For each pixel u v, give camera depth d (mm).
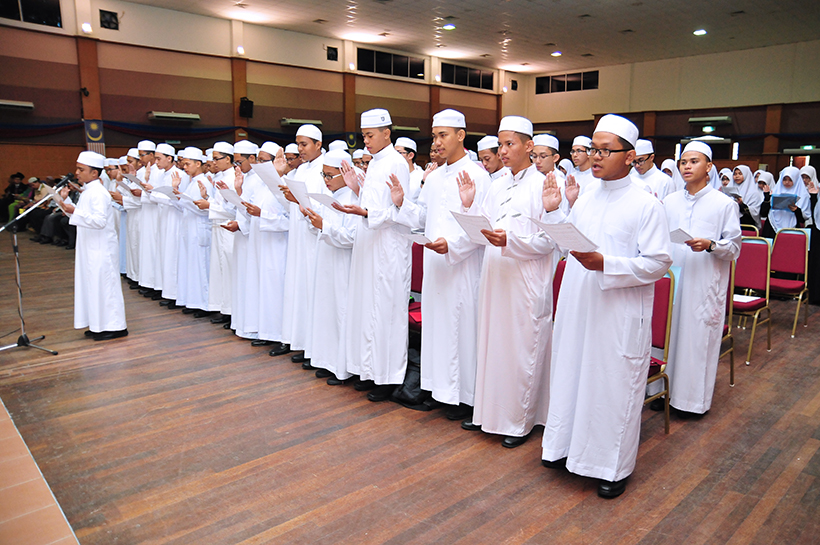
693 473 2625
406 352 3500
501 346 2854
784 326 5141
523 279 2770
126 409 3348
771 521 2242
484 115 20625
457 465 2701
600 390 2387
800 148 15773
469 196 2781
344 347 3695
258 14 13883
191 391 3627
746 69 16750
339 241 3604
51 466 2693
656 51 17234
